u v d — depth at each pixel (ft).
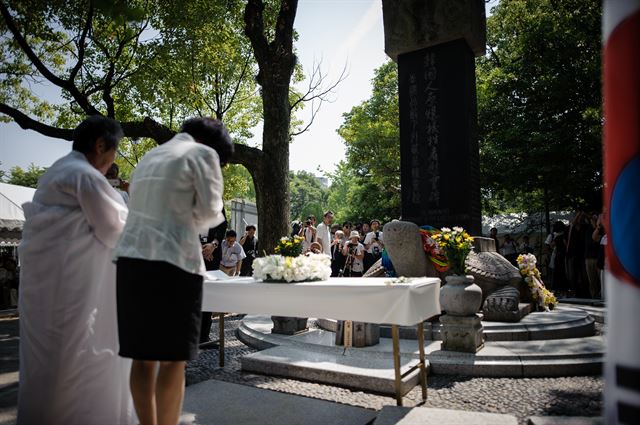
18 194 44.24
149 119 31.27
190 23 38.09
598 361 13.29
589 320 18.70
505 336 16.16
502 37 65.87
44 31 35.47
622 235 3.67
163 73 40.65
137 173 7.32
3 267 39.45
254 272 13.52
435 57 25.41
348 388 12.46
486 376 13.24
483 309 18.44
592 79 49.08
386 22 26.35
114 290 8.02
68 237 7.64
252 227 34.37
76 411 7.39
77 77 41.45
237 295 12.96
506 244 47.09
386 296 10.41
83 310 7.58
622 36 3.71
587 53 52.16
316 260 12.91
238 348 18.43
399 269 19.27
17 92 44.01
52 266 7.55
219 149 8.26
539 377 13.06
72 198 7.79
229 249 28.12
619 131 3.73
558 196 52.90
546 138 49.49
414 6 25.62
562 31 52.42
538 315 19.56
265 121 33.04
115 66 41.93
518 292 19.35
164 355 6.56
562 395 11.28
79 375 7.45
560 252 35.81
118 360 7.89
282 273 12.48
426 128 25.39
